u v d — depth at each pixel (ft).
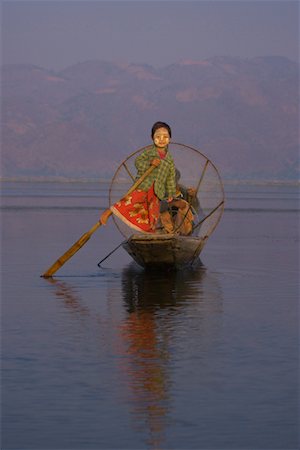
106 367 40.11
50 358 41.75
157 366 40.29
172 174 71.82
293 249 97.50
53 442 31.30
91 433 32.07
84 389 36.76
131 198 71.61
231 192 429.79
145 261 72.64
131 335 46.88
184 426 32.73
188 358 41.81
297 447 30.99
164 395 36.06
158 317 52.26
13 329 48.52
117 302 57.82
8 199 266.57
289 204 254.68
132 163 78.59
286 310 55.11
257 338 46.37
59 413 33.96
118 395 36.01
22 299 59.00
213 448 30.83
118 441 31.37
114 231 122.62
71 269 75.87
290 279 70.38
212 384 37.55
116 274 72.64
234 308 55.67
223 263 82.07
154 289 63.93
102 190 436.76
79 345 44.50
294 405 34.96
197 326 49.49
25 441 31.40
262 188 608.60
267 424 32.96
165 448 30.83
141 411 34.17
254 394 36.24
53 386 37.17
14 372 39.29
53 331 48.01
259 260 85.05
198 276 71.92
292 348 44.09
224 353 42.88
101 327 49.08
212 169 80.43
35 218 155.74
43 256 86.17
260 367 40.29
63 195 323.37
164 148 71.31
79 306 56.24
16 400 35.37
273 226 141.69
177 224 75.31
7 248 94.43
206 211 80.79
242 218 167.02
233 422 33.12
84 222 144.15
